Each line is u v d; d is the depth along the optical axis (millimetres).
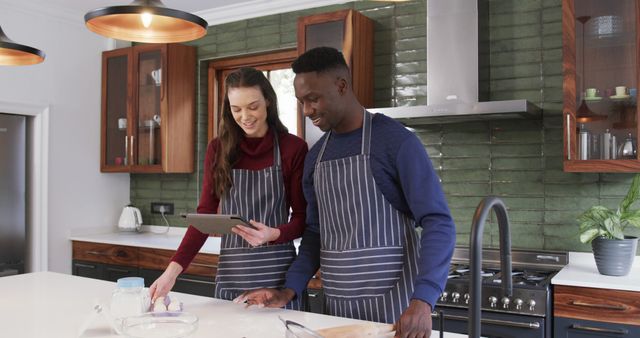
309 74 1553
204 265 3703
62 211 4398
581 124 2842
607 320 2508
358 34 3463
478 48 3107
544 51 3186
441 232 1396
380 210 1613
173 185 4633
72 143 4473
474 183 3375
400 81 3574
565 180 3139
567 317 2592
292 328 1089
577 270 2859
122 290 1502
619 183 3012
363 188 1618
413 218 1676
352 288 1607
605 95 2803
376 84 3654
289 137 2000
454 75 3135
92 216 4621
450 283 2791
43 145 4266
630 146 2738
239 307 1732
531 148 3223
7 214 4035
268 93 1938
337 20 3457
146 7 1884
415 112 3068
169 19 2035
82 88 4543
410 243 1627
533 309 2596
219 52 4348
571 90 2859
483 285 2713
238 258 1931
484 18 3236
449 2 3168
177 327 1264
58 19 4352
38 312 1681
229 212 1979
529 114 2947
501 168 3303
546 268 3100
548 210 3184
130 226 4605
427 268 1336
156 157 4312
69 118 4445
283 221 1993
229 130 1957
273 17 4086
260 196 1963
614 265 2684
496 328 2678
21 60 2588
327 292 1682
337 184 1661
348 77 1612
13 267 4066
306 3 3910
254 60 4262
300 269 1771
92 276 4340
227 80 1916
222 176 1954
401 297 1574
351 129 1680
